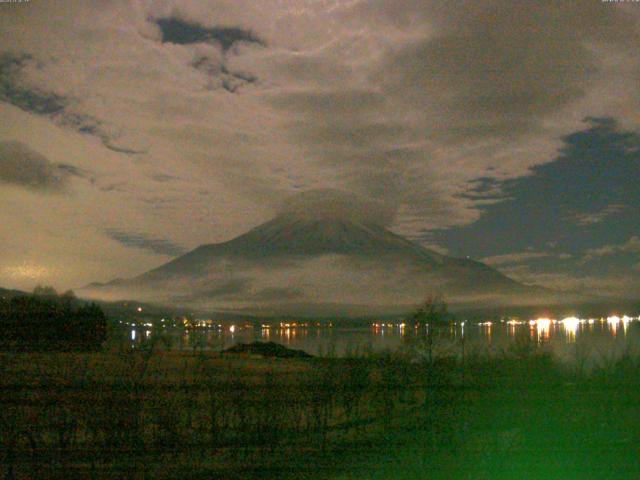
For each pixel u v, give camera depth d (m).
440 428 14.40
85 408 14.44
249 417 14.84
